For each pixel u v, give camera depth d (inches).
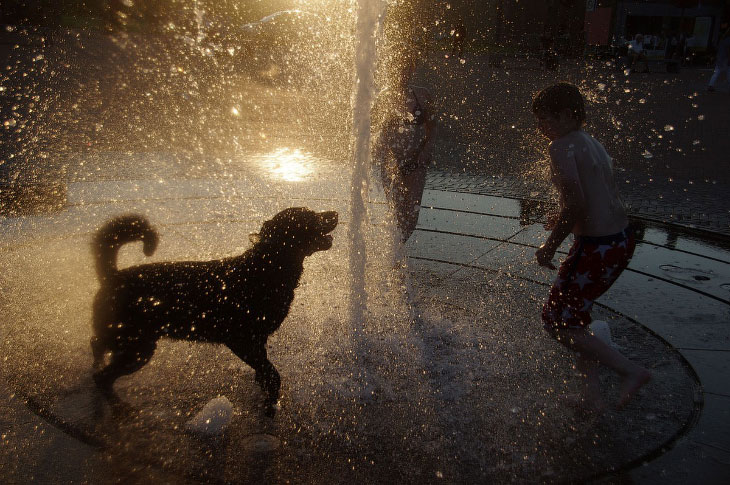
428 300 171.9
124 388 123.0
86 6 1074.1
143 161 329.1
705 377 131.7
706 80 934.4
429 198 281.1
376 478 99.0
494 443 108.7
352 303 162.2
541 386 127.8
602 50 1125.7
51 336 142.6
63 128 408.2
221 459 102.5
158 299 113.9
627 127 497.4
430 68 968.9
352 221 162.2
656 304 171.3
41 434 107.0
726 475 100.0
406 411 118.6
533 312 165.2
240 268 115.0
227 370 132.1
